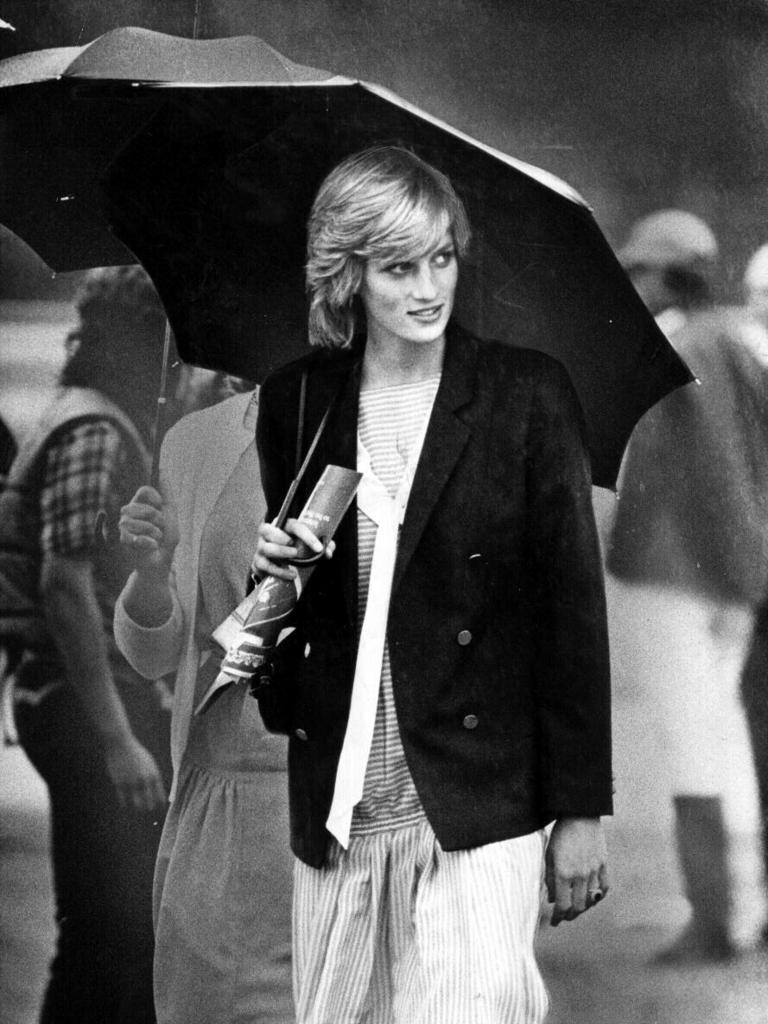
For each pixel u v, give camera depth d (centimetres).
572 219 1412
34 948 1570
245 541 1567
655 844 1541
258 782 1531
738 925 1527
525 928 1178
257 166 1493
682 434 1555
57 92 1509
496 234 1439
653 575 1554
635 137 1564
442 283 1241
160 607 1581
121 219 1517
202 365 1520
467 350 1241
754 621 1545
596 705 1191
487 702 1195
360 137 1476
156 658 1577
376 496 1209
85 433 1598
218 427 1583
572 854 1194
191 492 1584
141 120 1505
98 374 1602
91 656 1585
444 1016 1157
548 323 1445
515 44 1570
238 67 1502
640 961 1529
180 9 1573
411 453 1221
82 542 1595
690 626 1550
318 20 1577
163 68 1501
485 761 1186
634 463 1555
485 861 1173
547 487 1205
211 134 1498
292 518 1209
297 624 1220
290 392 1274
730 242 1557
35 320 1605
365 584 1203
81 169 1527
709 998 1522
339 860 1220
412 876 1209
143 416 1595
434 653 1189
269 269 1501
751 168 1555
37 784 1583
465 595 1195
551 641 1200
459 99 1577
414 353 1242
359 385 1256
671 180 1562
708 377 1555
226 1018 1525
